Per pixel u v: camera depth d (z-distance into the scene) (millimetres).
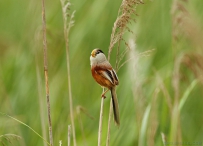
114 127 11961
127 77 12023
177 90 8367
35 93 13484
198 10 12906
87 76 13984
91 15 14172
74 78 13867
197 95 12367
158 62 13023
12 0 17125
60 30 14367
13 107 13383
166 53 12781
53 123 12727
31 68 13953
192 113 12562
